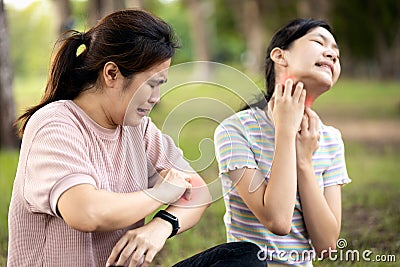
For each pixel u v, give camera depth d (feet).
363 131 73.26
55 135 12.84
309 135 15.66
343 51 209.15
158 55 12.87
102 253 13.85
